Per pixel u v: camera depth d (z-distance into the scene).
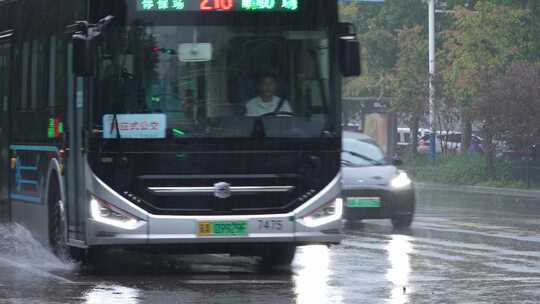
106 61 38.28
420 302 33.03
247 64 38.88
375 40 175.50
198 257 46.84
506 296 34.41
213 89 38.62
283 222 38.78
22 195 47.06
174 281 38.41
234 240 38.50
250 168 38.66
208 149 38.47
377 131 143.25
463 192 112.56
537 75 115.75
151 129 38.28
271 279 38.97
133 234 38.12
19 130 47.28
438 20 174.75
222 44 38.78
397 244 52.91
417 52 151.62
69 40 40.47
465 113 120.94
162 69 38.47
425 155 147.75
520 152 117.25
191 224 38.28
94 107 38.25
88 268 42.34
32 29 45.50
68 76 40.59
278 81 39.03
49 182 43.41
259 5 39.00
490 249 50.44
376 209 62.59
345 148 65.56
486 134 120.44
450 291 35.59
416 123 147.62
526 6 132.50
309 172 39.03
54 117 42.41
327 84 39.31
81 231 39.59
